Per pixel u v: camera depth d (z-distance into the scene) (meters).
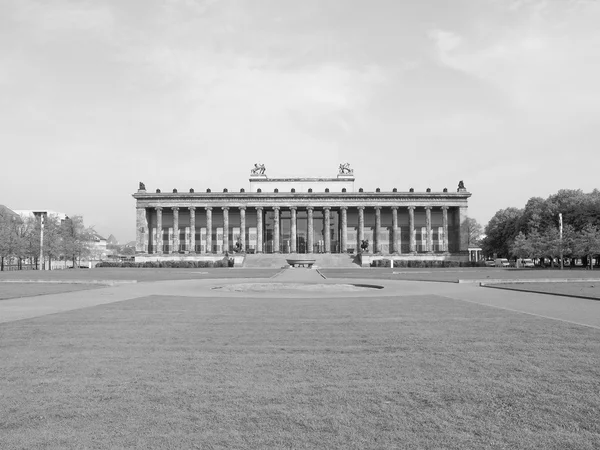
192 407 10.20
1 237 111.88
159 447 8.31
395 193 156.00
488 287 47.50
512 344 16.61
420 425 9.21
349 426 9.18
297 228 167.88
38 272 91.94
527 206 134.00
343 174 169.62
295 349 15.91
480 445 8.33
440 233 165.50
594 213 113.06
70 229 146.12
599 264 126.44
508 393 11.02
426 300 33.75
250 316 24.64
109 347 16.30
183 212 166.50
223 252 155.25
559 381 11.94
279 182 167.00
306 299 34.91
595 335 18.34
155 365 13.72
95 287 49.03
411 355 14.94
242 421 9.45
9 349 15.98
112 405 10.33
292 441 8.52
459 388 11.41
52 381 12.09
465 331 19.45
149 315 25.16
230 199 157.38
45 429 9.08
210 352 15.47
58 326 21.16
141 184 161.38
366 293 40.84
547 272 81.88
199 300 34.28
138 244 156.00
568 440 8.52
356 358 14.56
